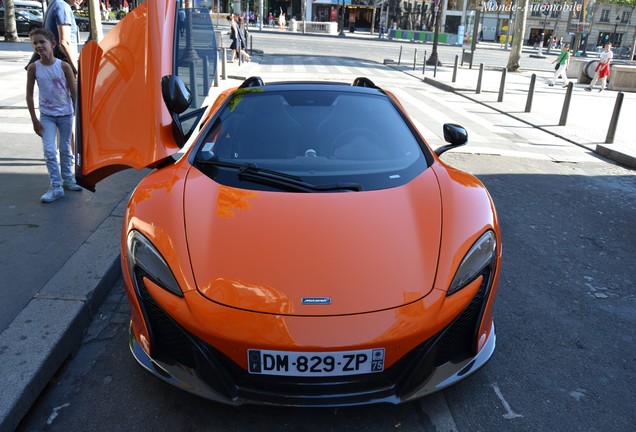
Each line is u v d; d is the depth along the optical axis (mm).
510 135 9234
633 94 16656
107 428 2281
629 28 62500
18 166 5473
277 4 60625
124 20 3344
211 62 6234
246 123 3266
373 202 2582
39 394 2459
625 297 3623
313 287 2105
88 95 3242
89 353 2803
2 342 2611
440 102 12398
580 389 2629
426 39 45750
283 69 18484
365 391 2109
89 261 3475
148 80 3150
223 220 2402
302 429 2295
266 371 2049
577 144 8734
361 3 59125
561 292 3658
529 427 2352
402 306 2088
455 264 2264
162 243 2285
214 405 2422
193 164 2943
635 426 2385
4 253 3586
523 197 5820
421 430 2311
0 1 22562
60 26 4961
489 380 2670
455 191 2713
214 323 2045
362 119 3342
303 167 2918
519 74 22266
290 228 2359
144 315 2264
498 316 3303
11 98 9055
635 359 2908
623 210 5555
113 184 5105
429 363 2162
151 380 2590
